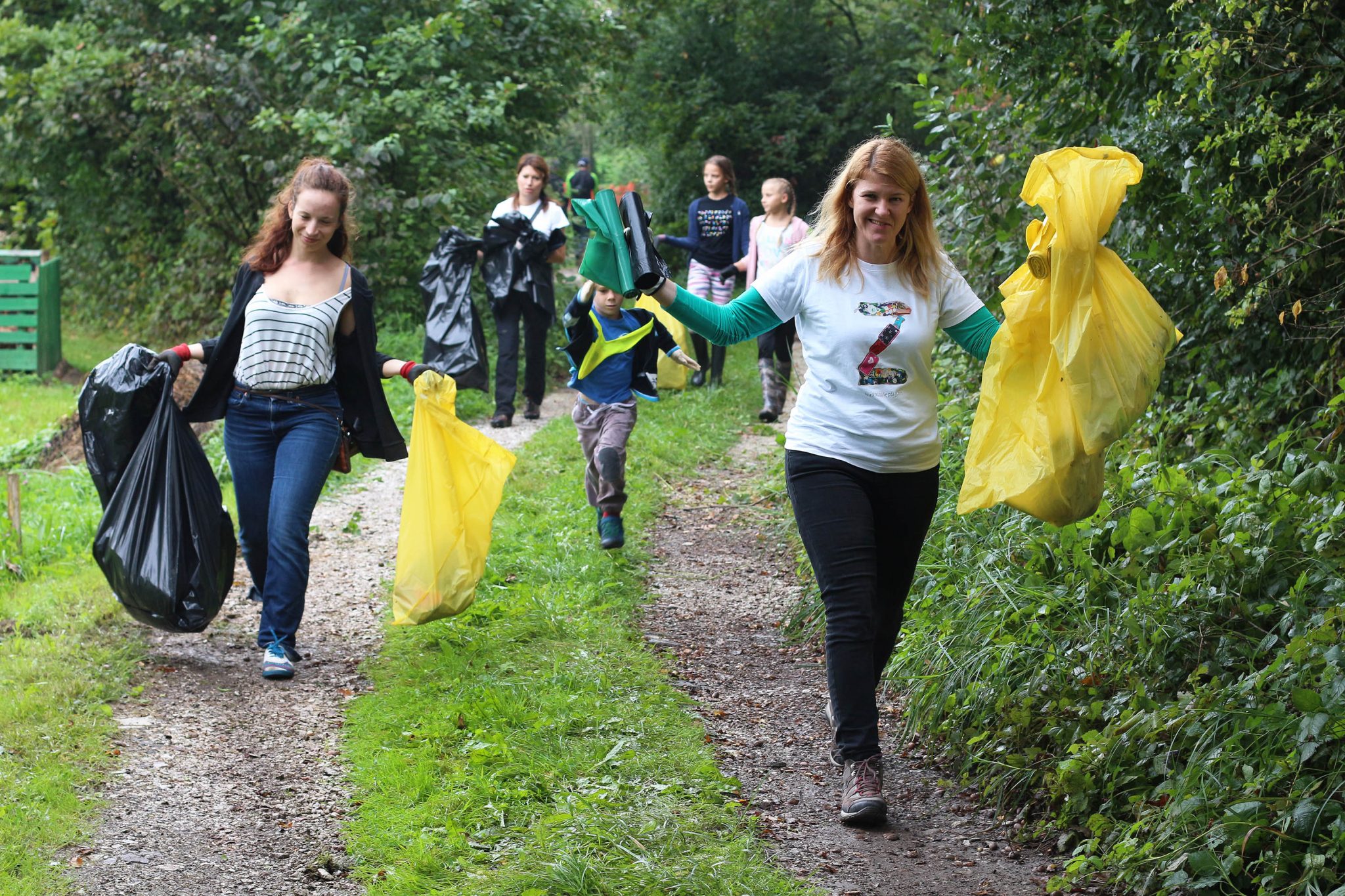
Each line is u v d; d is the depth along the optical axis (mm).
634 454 9109
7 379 13453
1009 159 6277
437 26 14477
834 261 3828
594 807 3809
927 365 3889
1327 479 3906
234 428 5297
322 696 4926
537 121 17234
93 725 4477
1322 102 4703
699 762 4238
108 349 16078
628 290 3654
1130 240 5434
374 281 14156
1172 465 4973
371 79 14898
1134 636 3973
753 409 11594
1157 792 3484
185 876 3502
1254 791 3248
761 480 8648
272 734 4539
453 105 14633
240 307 5250
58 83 15000
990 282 6555
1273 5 4520
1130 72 5410
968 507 3668
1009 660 4312
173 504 5094
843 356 3832
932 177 6719
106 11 16016
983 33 5973
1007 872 3600
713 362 12352
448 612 5074
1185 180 4828
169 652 5344
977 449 3689
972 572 5059
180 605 5070
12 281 13594
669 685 5008
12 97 16266
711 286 11852
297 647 5477
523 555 6555
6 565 6473
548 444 9453
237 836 3754
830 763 4355
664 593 6324
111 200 17391
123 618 5699
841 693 3879
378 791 4035
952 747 4371
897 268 3854
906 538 4020
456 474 5117
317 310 5172
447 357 10484
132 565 5031
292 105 14828
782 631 5770
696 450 9648
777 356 11266
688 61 28547
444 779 4062
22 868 3484
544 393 12031
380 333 13602
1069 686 4121
